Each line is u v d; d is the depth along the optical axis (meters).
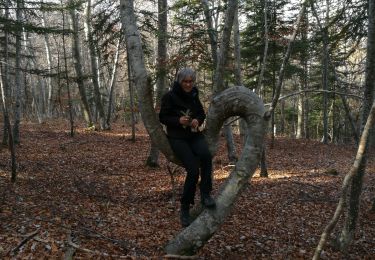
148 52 16.19
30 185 9.37
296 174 13.07
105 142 18.45
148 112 4.62
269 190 10.50
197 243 4.62
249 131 4.66
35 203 7.57
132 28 4.82
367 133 3.89
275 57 18.45
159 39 13.26
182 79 4.45
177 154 4.53
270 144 20.64
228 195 4.62
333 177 12.62
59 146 16.38
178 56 12.30
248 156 4.64
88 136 20.23
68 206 7.62
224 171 13.17
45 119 33.28
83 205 7.84
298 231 7.52
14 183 9.33
